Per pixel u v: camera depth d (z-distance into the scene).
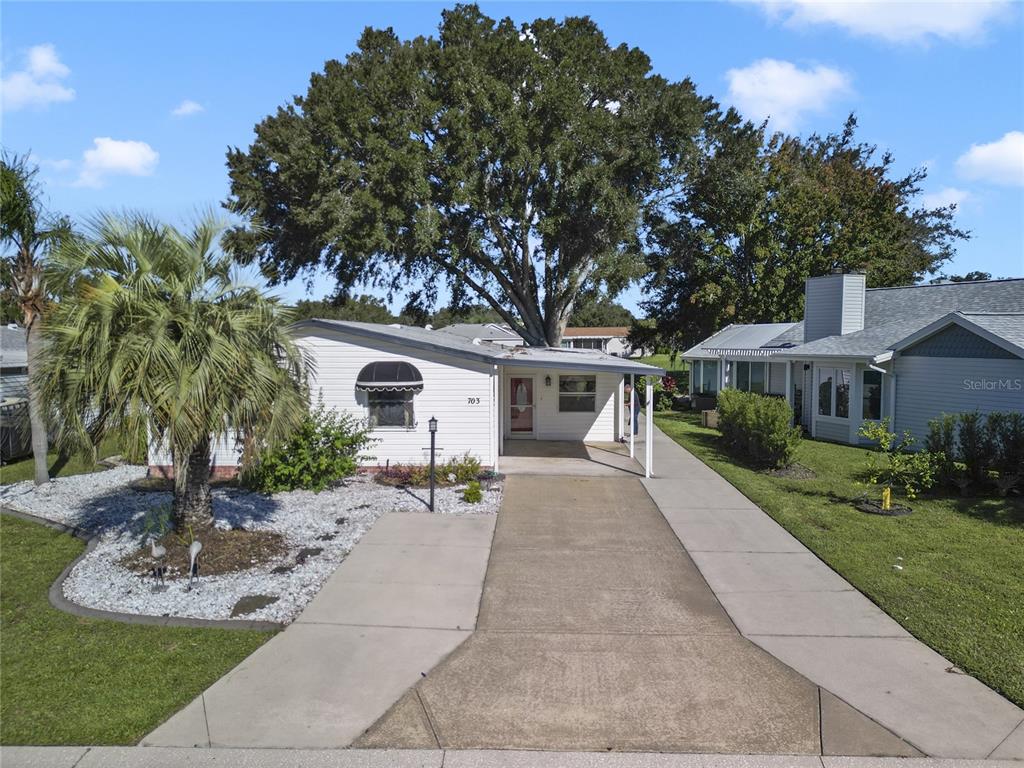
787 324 29.58
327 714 5.60
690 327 40.22
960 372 17.08
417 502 12.71
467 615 7.61
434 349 15.23
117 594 8.10
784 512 11.99
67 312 8.71
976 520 11.40
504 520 11.52
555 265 35.09
